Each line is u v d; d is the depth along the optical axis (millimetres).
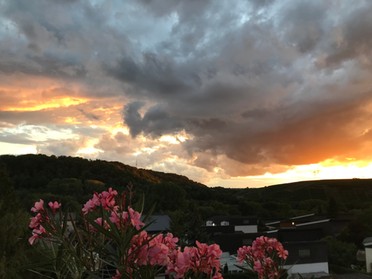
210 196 103125
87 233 2639
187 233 35312
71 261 2730
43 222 2838
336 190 136500
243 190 151625
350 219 64938
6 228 9219
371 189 134000
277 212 94062
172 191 70938
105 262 2512
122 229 2447
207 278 2588
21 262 7930
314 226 66562
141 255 2441
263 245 4273
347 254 43969
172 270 2604
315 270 39031
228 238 47031
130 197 2758
